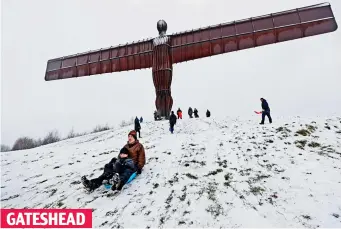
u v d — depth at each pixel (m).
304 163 7.18
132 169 6.25
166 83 23.66
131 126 22.02
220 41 23.16
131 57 25.33
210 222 4.56
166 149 9.40
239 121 17.80
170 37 24.91
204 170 6.96
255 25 22.52
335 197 5.26
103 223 4.82
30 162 11.91
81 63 26.75
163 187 6.06
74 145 15.92
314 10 21.42
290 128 10.36
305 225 4.42
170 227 4.48
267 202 5.21
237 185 5.99
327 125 10.48
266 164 7.25
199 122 19.45
